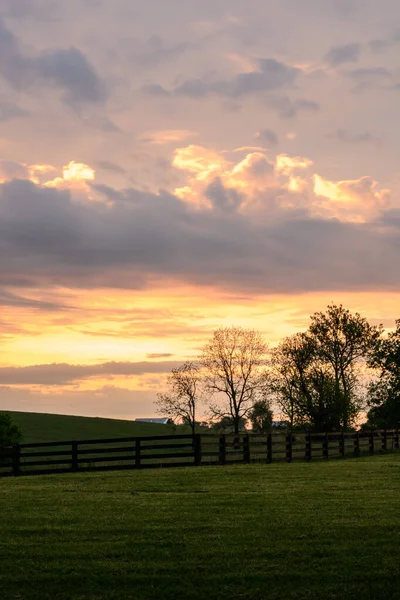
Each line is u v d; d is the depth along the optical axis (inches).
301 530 617.9
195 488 912.3
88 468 1242.6
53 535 617.0
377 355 2704.2
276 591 465.1
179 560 530.3
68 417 4079.7
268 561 524.1
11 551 560.7
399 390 2714.1
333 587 468.4
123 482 1001.5
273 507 740.7
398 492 858.8
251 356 2896.2
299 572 496.4
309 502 774.5
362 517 676.7
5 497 859.4
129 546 572.4
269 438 1392.7
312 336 2753.4
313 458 1492.4
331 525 636.7
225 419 2896.2
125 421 4079.7
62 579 492.1
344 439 1628.9
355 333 2709.2
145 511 725.9
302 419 2667.3
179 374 2925.7
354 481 983.6
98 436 3393.2
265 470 1152.8
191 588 472.7
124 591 470.0
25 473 1238.3
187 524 652.1
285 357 2743.6
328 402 2628.0
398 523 643.5
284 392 2716.5
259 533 608.7
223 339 2901.1
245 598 455.8
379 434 1753.2
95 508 752.3
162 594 464.1
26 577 496.4
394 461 1380.4
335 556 532.7
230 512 713.0
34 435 3351.4
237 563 520.1
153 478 1040.8
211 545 569.9
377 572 492.4
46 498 841.5
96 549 564.1
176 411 2923.2
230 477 1039.6
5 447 1246.9
